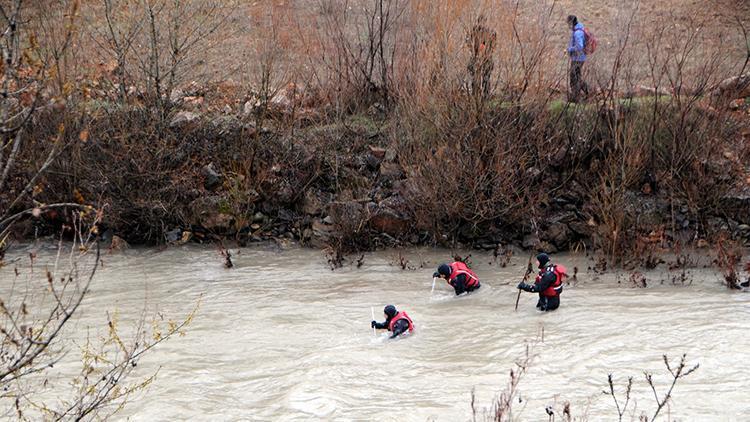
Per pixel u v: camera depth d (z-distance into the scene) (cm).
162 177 1677
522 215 1567
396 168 1695
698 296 1259
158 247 1680
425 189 1555
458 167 1531
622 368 952
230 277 1462
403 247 1628
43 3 1659
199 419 852
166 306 1288
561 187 1595
